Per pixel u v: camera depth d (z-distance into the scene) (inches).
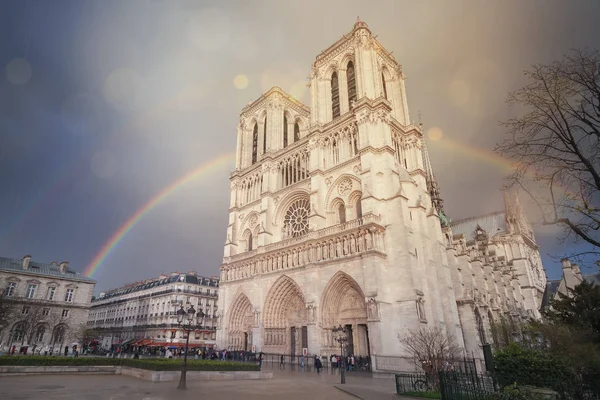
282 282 2637.8
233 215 3467.0
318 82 3218.5
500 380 868.0
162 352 3378.4
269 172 3250.5
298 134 3804.1
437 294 2301.9
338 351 2172.7
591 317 1067.9
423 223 2463.1
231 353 2664.9
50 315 3585.1
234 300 3009.4
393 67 3368.6
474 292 2901.1
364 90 2783.0
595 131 709.3
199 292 4562.0
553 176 746.8
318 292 2358.5
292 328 2625.5
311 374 1782.7
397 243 2222.0
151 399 863.7
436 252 2501.2
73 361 1528.1
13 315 3196.4
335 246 2372.0
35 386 1051.3
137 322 4805.6
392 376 1731.1
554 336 960.3
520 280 4498.0
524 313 4050.2
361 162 2503.7
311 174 2800.2
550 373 866.8
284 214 3053.6
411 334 1831.9
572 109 727.7
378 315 1998.0
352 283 2235.5
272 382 1387.8
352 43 3097.9
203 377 1395.2
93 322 5920.3
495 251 4446.4
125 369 1568.7
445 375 925.2
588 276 3161.9
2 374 1323.8
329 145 2859.3
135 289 5270.7
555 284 4160.9
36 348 3412.9
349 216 2541.8
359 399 1018.7
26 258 3757.4
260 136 3676.2
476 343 2487.7
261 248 2933.1
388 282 2175.2
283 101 3666.3
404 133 3004.4
